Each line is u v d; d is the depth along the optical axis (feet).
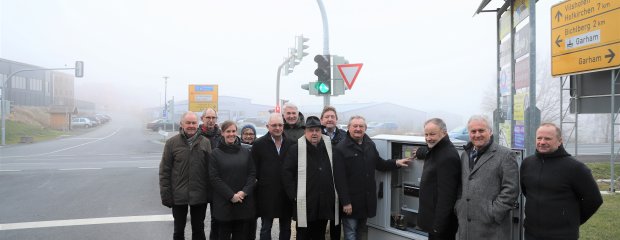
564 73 31.19
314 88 30.58
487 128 11.87
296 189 15.40
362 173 15.11
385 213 16.44
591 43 28.78
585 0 29.12
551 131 10.80
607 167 39.99
